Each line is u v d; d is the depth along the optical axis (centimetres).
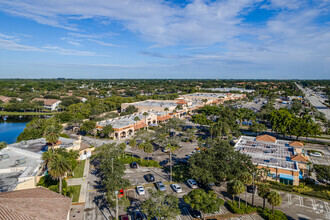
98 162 7344
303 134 9725
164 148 8938
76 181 5909
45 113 17475
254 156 6938
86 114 14112
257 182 5922
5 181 4997
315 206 4794
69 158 6206
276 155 6994
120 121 11812
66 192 5012
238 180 4566
